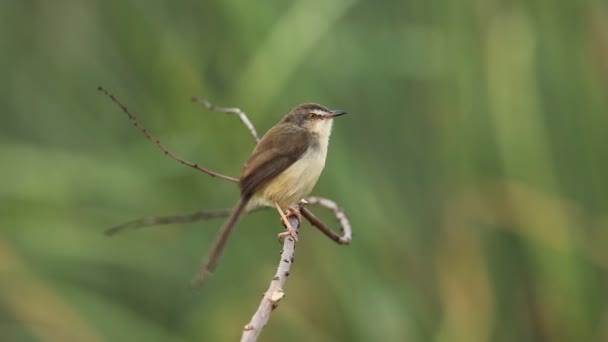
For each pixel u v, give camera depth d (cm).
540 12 1223
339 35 1233
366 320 1190
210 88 1225
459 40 1216
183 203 1233
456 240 1224
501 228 1218
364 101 1221
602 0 1236
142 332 1220
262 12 1202
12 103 1272
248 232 1239
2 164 1236
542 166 1194
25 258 1234
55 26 1264
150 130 1236
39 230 1238
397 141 1229
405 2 1253
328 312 1232
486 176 1205
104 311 1227
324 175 1195
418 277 1228
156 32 1220
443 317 1214
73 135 1265
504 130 1196
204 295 1246
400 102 1232
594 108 1203
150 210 1242
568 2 1222
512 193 1197
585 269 1200
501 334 1214
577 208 1194
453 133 1216
